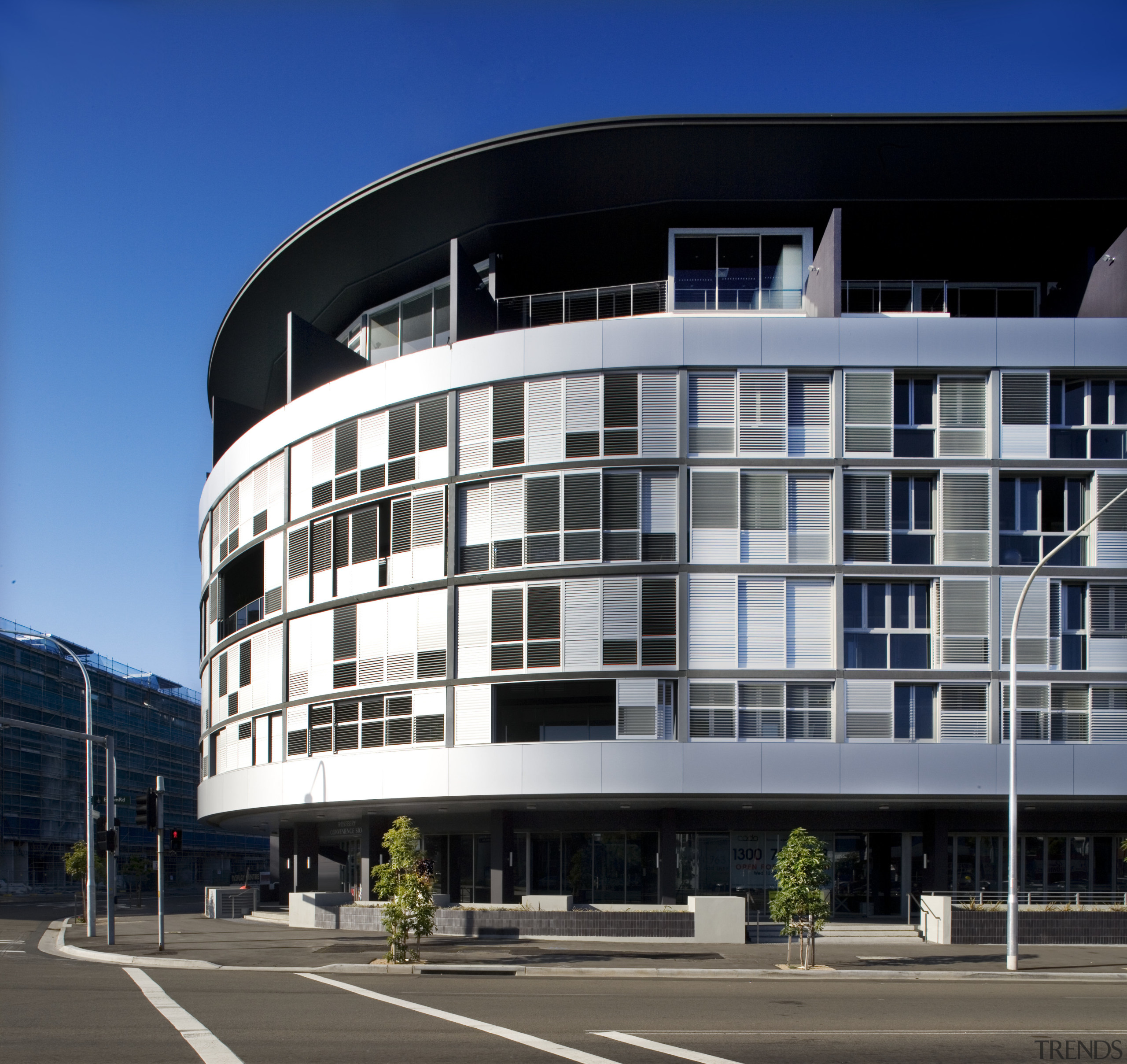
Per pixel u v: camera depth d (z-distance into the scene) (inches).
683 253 1478.8
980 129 1334.9
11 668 3814.0
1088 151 1347.2
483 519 1326.3
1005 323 1262.3
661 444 1270.9
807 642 1244.5
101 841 1259.8
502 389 1330.0
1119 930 1133.7
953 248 1519.4
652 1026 572.7
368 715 1371.8
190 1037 522.6
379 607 1380.4
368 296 1692.9
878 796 1213.7
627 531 1269.7
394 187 1464.1
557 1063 456.1
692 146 1364.4
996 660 1228.5
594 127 1352.1
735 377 1279.5
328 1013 618.5
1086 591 1241.4
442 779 1290.6
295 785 1422.2
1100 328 1258.6
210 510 1808.6
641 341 1288.1
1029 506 1263.5
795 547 1254.9
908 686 1243.8
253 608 1612.9
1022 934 1136.8
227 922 1620.3
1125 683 1226.0
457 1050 486.3
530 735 1435.8
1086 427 1264.8
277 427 1551.4
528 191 1437.0
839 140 1353.3
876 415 1264.8
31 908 2474.2
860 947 1122.7
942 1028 571.8
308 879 1748.3
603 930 1162.0
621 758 1236.5
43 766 3954.2
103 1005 659.4
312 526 1482.5
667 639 1246.3
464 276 1416.1
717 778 1221.7
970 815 1354.6
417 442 1371.8
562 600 1274.6
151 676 5002.5
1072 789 1209.4
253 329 1835.6
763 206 1438.2
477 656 1302.9
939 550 1246.9
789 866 942.4
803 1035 541.6
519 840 1432.1
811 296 1403.8
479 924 1191.6
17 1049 488.1
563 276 1632.6
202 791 1768.0
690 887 1365.7
